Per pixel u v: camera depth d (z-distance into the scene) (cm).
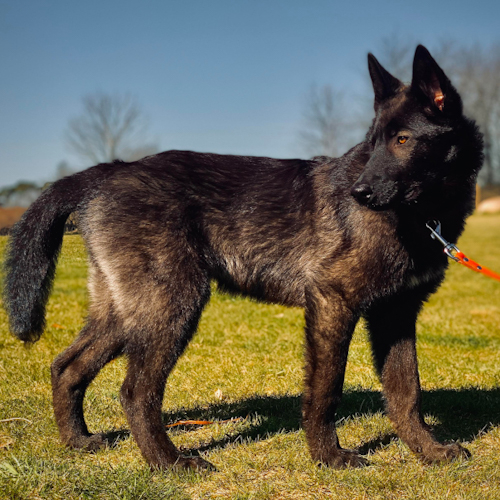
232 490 201
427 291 218
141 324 212
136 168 218
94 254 217
